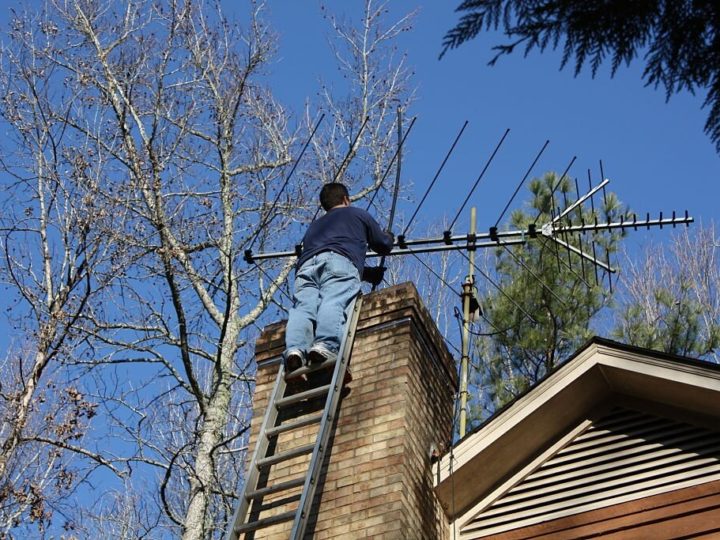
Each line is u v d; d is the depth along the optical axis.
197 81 15.70
